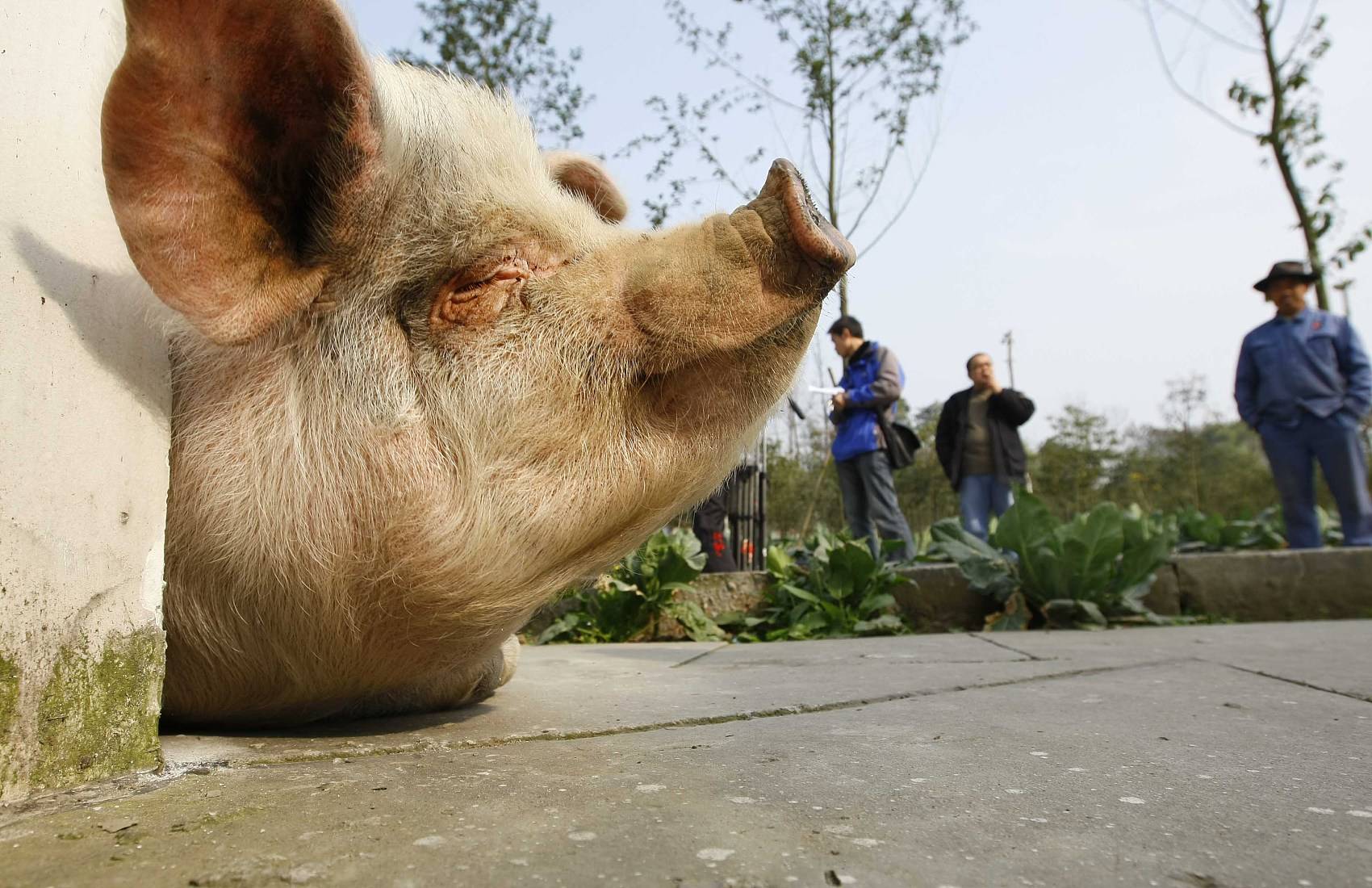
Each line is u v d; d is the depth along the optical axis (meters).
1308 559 7.15
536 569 2.08
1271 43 12.36
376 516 1.98
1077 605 6.40
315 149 1.93
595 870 1.21
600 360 1.99
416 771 1.78
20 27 1.71
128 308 1.83
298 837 1.35
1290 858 1.28
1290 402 8.34
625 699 2.85
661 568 6.76
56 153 1.75
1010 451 9.04
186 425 2.02
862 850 1.29
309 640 2.11
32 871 1.22
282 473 1.99
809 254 1.90
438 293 2.04
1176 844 1.33
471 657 2.28
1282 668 3.50
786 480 15.77
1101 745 2.03
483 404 1.98
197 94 1.72
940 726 2.28
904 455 8.30
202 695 2.22
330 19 1.75
